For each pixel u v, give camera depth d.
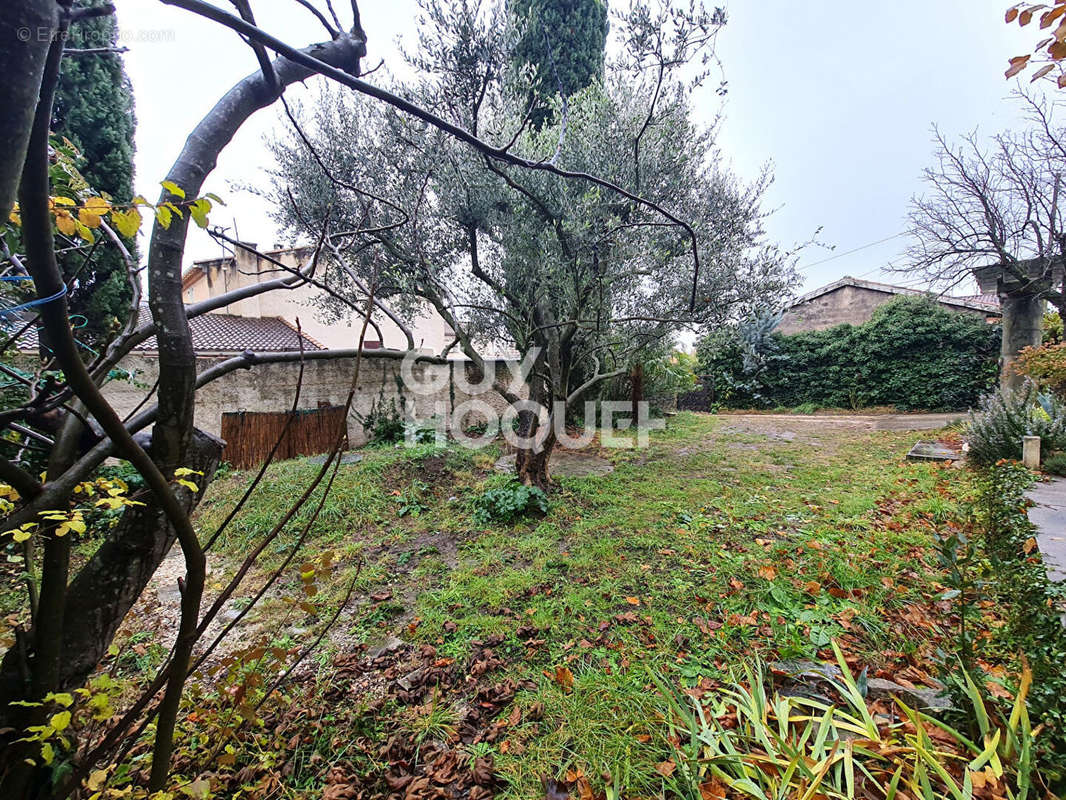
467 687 2.07
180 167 1.06
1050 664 1.39
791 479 5.42
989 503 3.31
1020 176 6.54
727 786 1.42
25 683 0.97
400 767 1.68
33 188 0.61
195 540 0.83
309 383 6.71
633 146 3.71
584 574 3.11
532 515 4.29
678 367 12.30
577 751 1.67
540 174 3.60
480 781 1.60
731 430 9.34
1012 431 5.29
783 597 2.58
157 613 2.75
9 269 1.36
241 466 5.71
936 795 1.23
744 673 1.98
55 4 0.62
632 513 4.29
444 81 3.38
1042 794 1.20
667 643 2.27
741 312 4.79
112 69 4.66
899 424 9.57
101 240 1.29
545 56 5.02
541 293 4.38
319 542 3.80
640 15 2.75
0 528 0.86
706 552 3.34
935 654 1.70
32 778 0.96
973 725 1.44
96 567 1.10
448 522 4.17
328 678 2.14
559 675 2.06
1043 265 6.64
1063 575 2.34
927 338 11.61
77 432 1.12
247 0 1.00
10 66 0.55
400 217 3.97
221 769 1.60
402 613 2.74
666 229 4.05
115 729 0.94
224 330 8.66
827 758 1.31
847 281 14.03
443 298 4.56
